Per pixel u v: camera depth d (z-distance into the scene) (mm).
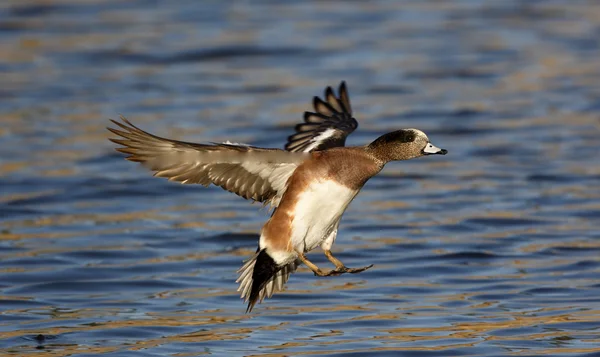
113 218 15133
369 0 29766
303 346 9953
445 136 19438
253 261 8398
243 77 23125
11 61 23828
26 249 13555
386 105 21219
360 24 27203
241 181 8305
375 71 23422
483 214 15133
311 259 13203
